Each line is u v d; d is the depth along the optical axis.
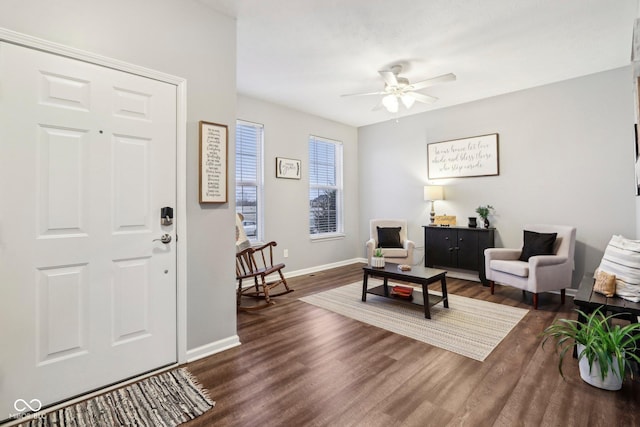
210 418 1.63
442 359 2.23
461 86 4.02
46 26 1.69
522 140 4.18
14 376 1.61
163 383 1.94
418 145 5.27
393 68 3.43
